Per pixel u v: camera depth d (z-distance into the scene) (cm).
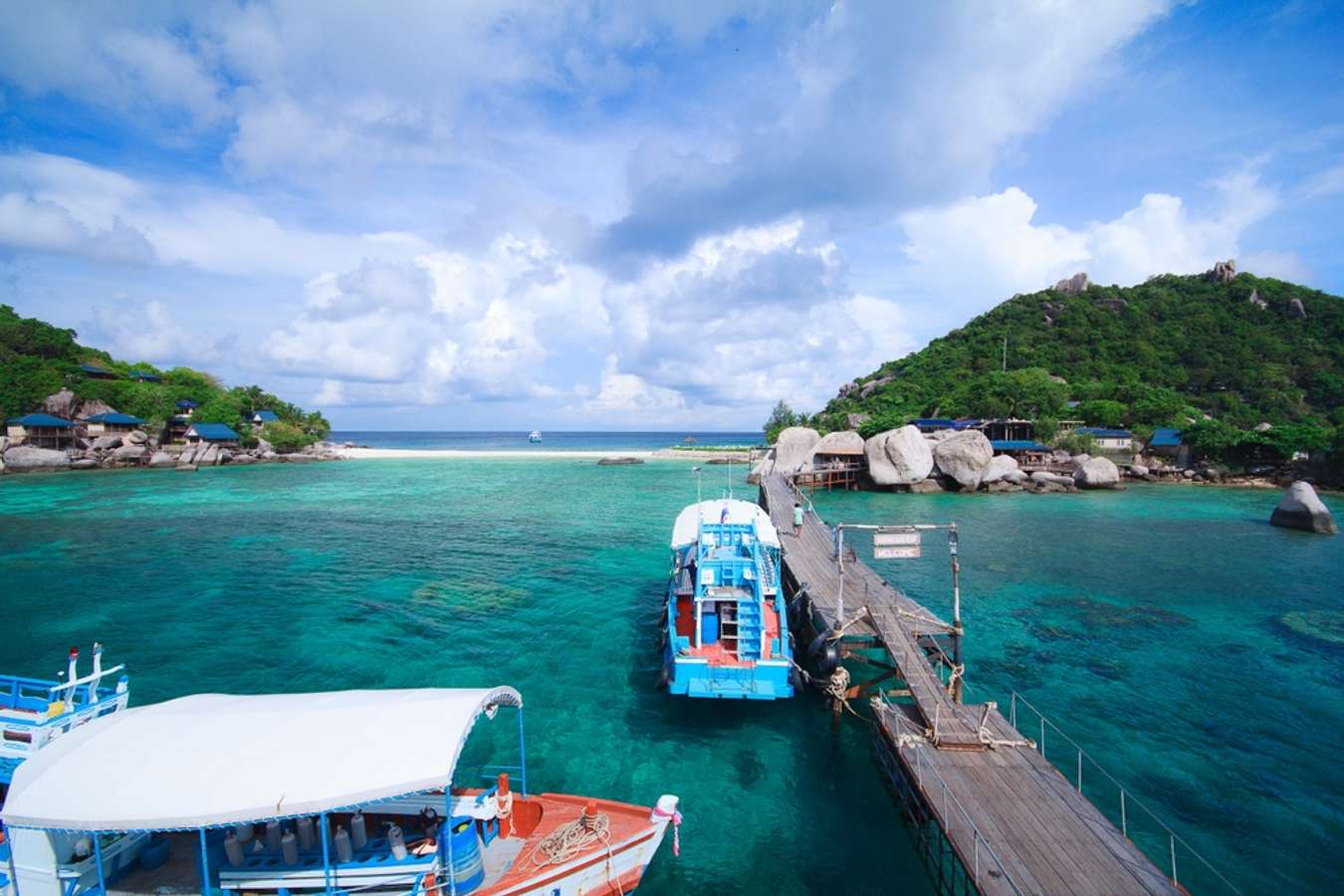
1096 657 2186
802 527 3356
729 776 1502
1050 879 945
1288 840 1275
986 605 2731
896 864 1215
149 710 1040
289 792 871
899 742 1352
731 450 13250
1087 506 5503
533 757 1570
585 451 14675
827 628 1969
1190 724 1736
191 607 2683
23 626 2455
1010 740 1344
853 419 9712
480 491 6669
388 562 3469
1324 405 9150
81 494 6003
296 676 2027
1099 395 8975
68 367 8912
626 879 1085
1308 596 2858
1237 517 4944
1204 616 2603
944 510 5278
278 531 4359
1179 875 1175
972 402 8612
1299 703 1858
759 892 1145
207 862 913
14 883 959
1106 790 1436
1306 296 11206
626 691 1931
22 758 1121
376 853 1001
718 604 1781
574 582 3091
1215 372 9581
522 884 981
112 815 852
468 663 2125
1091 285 12825
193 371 11394
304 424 12144
